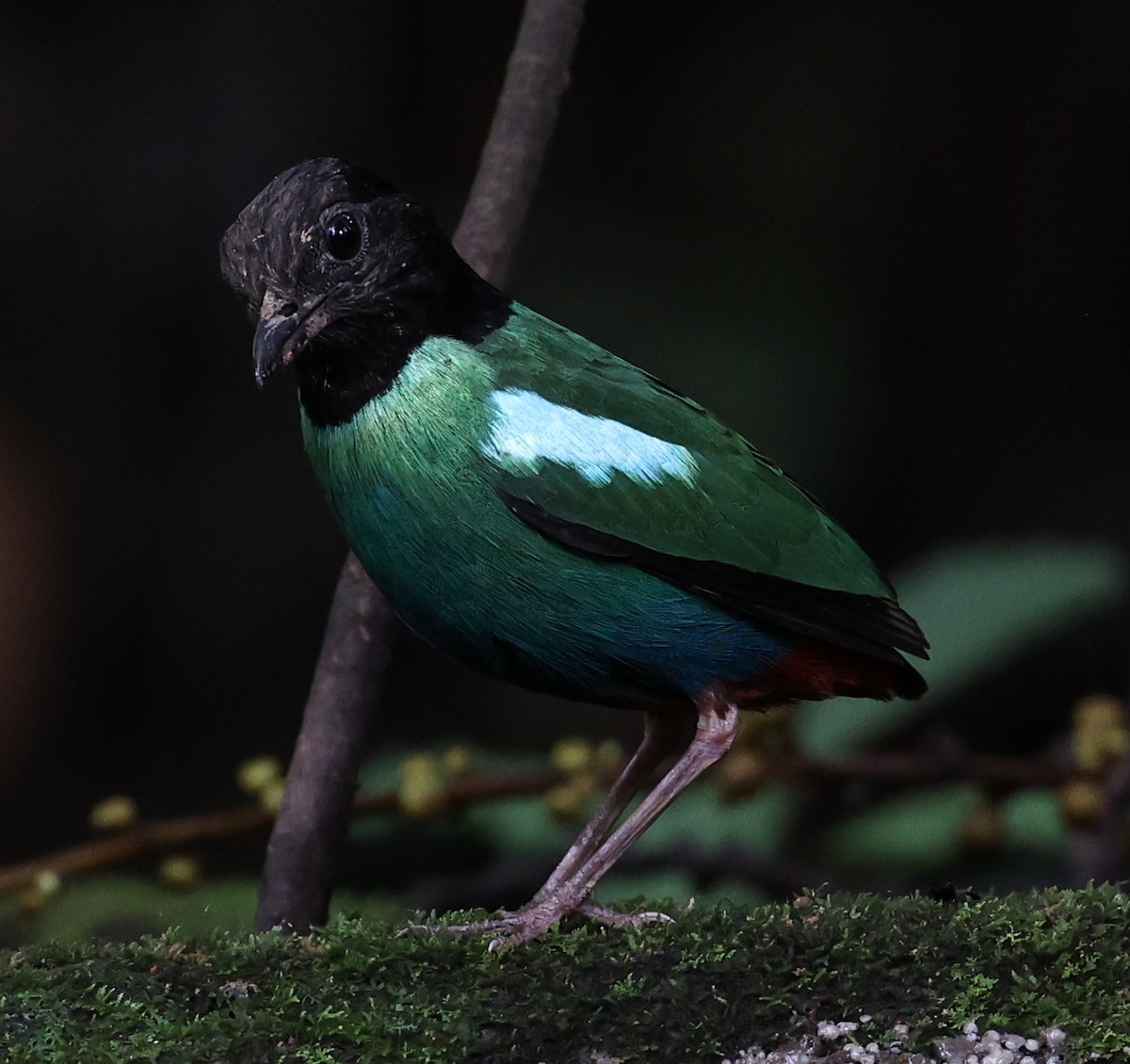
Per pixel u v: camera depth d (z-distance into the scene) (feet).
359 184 25.46
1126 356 56.90
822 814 33.78
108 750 54.49
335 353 25.21
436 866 39.86
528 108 29.07
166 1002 19.83
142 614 55.57
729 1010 19.52
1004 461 55.88
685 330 53.11
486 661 26.22
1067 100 58.39
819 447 52.90
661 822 33.88
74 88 57.98
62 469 56.03
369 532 25.49
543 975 20.01
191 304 57.52
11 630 54.13
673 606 25.46
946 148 58.29
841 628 26.04
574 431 25.21
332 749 26.63
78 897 30.55
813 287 55.21
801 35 59.16
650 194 57.67
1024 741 47.93
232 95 57.77
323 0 58.29
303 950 20.57
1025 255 57.57
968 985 19.47
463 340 25.73
